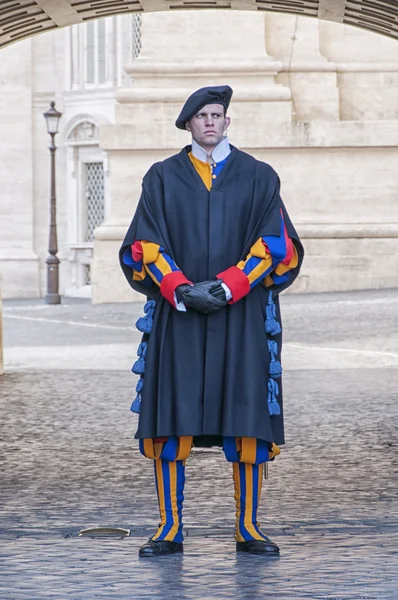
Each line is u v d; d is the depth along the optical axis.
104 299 42.22
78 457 12.18
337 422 14.54
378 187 42.34
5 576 7.15
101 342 27.06
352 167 42.28
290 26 42.66
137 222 7.75
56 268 44.12
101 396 17.39
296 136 42.00
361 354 23.44
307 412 15.48
